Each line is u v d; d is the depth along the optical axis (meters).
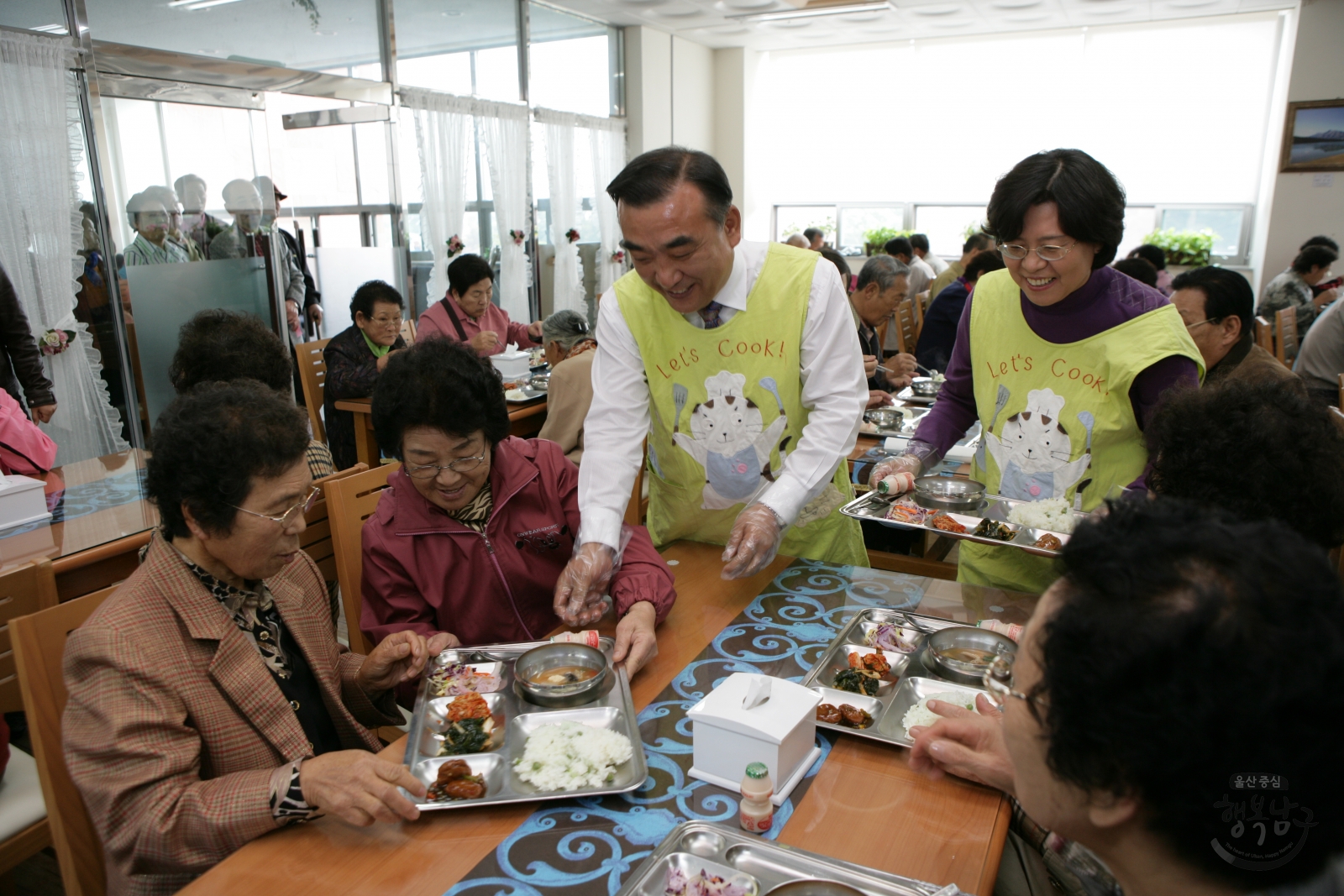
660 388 1.81
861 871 0.90
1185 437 1.05
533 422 4.22
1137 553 0.55
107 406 4.16
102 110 4.11
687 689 1.32
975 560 1.85
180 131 4.50
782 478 1.65
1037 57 8.77
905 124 9.48
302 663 1.32
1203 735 0.49
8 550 1.93
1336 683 0.49
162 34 4.41
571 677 1.34
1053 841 1.07
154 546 1.16
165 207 4.46
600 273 8.13
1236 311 2.24
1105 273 1.63
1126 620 0.52
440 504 1.56
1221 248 8.51
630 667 1.33
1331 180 7.37
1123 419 1.65
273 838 1.02
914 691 1.27
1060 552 0.62
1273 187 7.60
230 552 1.11
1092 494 1.72
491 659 1.41
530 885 0.93
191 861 1.03
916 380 4.16
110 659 1.03
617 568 1.59
